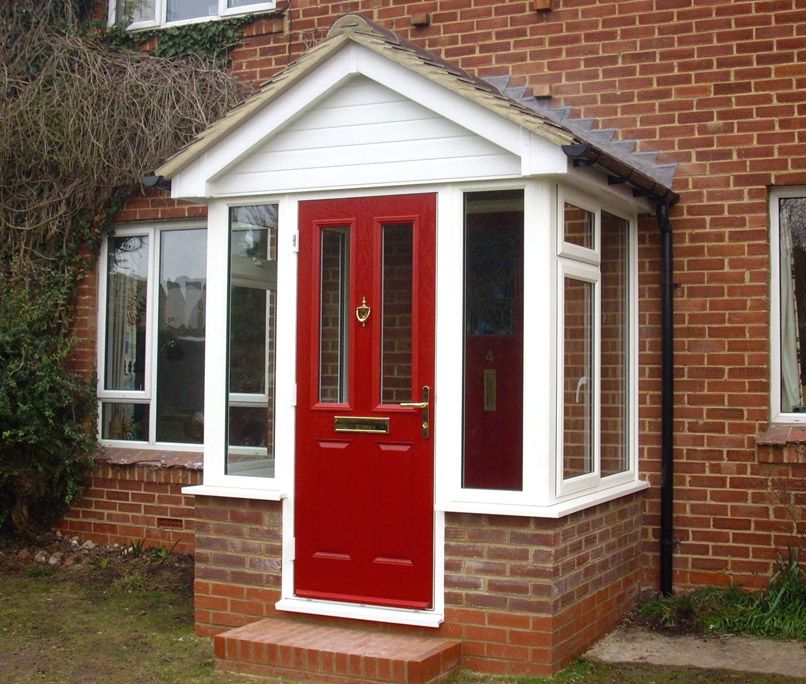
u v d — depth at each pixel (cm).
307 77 616
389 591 597
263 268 647
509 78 747
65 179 849
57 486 848
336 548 612
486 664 568
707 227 681
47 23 874
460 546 577
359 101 614
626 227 688
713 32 688
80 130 830
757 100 675
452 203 593
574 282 612
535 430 567
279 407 628
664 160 694
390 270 607
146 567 795
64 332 864
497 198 588
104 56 852
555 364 575
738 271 673
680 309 685
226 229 656
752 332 669
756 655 586
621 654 591
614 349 668
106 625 665
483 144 582
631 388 690
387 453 601
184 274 849
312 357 623
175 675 573
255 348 647
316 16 820
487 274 588
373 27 678
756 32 677
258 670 571
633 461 690
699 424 679
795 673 556
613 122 711
